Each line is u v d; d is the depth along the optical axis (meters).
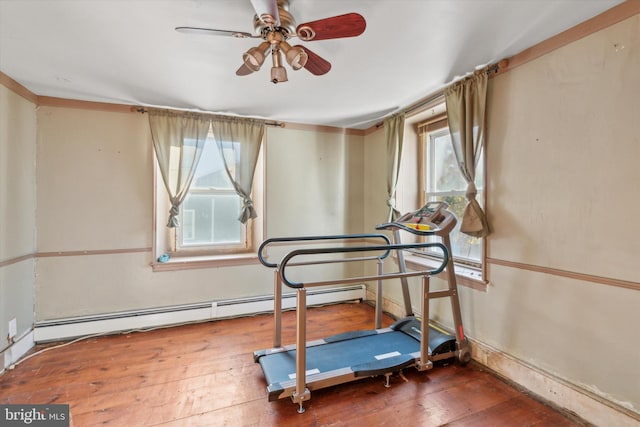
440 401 1.96
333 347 2.42
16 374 2.25
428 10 1.62
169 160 3.13
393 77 2.44
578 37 1.77
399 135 3.31
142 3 1.54
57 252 2.83
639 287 1.55
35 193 2.75
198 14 1.63
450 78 2.46
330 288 3.91
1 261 2.31
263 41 1.67
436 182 3.28
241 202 3.68
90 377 2.22
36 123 2.75
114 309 3.01
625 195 1.60
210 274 3.37
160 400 1.97
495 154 2.28
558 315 1.90
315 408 1.90
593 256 1.73
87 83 2.52
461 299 2.60
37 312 2.76
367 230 4.07
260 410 1.88
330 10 1.61
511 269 2.18
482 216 2.32
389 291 3.67
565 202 1.86
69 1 1.53
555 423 1.76
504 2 1.56
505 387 2.10
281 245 3.69
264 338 2.89
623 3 1.58
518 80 2.11
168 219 3.35
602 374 1.69
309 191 3.83
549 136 1.93
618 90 1.62
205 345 2.74
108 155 2.99
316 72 1.93
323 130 3.90
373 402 1.95
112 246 3.01
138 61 2.16
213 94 2.77
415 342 2.51
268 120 3.60
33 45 1.94
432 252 3.30
